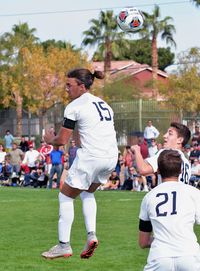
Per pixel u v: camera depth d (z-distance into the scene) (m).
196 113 44.91
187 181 8.49
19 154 33.59
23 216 18.56
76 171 9.45
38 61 64.81
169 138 9.09
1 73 66.62
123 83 70.44
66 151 31.48
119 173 30.75
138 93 71.62
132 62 90.44
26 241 14.15
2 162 34.50
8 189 29.05
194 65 59.31
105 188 30.41
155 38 77.31
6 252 12.92
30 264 11.82
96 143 9.39
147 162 8.58
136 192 27.23
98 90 68.31
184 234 7.21
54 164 29.97
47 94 65.12
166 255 7.14
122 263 11.97
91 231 9.69
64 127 9.41
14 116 70.31
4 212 19.59
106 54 76.81
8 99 66.50
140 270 11.43
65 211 9.62
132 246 13.59
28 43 68.69
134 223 16.98
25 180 32.38
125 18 16.53
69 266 11.69
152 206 7.39
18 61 65.88
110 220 17.61
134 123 44.41
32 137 55.38
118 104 45.78
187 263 7.09
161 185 7.53
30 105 64.81
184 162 8.46
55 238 14.54
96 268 11.55
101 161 9.40
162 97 65.69
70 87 9.55
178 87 58.94
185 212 7.30
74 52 67.12
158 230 7.29
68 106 9.47
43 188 30.03
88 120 9.38
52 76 65.00
